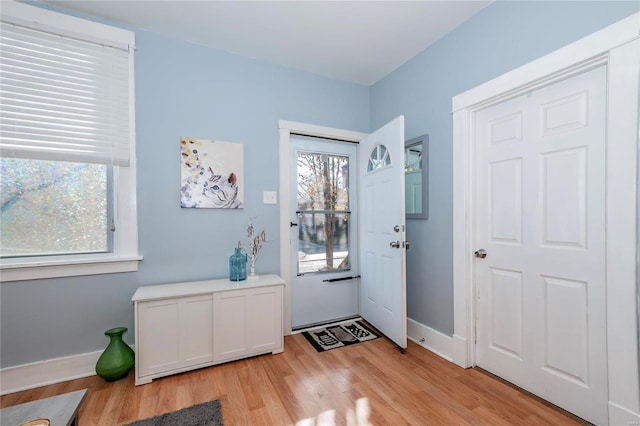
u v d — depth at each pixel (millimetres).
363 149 2846
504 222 1801
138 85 2041
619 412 1265
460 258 1983
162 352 1813
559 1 1461
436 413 1498
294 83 2607
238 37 2156
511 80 1667
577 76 1449
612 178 1282
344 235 2953
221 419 1450
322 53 2373
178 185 2160
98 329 1929
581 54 1372
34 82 1761
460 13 1893
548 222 1580
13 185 1767
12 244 1767
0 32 1690
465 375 1865
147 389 1708
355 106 2924
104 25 1929
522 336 1710
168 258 2127
